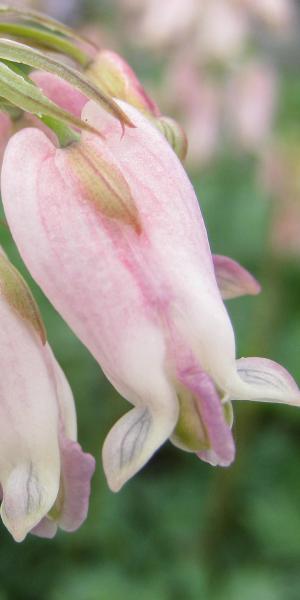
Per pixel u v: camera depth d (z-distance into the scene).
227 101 0.31
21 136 0.12
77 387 0.27
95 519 0.26
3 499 0.12
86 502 0.12
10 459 0.12
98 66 0.13
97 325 0.12
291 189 0.27
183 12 0.30
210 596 0.24
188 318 0.12
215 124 0.31
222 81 0.31
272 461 0.28
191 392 0.12
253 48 0.31
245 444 0.27
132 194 0.12
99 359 0.12
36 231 0.12
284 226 0.28
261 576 0.25
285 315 0.30
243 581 0.25
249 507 0.26
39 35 0.13
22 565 0.25
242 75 0.30
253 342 0.29
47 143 0.12
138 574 0.25
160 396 0.12
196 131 0.30
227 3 0.30
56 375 0.12
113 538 0.26
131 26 0.34
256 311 0.29
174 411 0.12
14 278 0.12
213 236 0.31
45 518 0.12
